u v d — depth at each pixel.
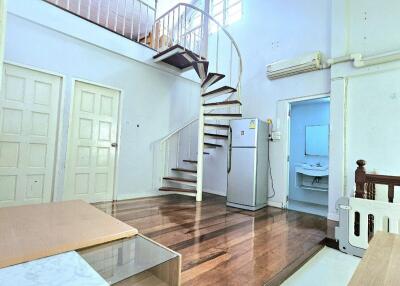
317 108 5.12
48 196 3.51
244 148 4.20
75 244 0.90
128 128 4.41
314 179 5.06
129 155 4.43
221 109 5.42
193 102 5.61
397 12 3.24
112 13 5.13
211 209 3.95
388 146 3.21
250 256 2.19
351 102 3.54
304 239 2.65
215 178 5.50
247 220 3.37
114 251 1.00
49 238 0.92
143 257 1.02
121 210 3.60
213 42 5.80
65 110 3.63
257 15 5.00
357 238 2.47
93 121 4.00
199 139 4.55
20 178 3.29
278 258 2.16
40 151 3.45
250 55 5.03
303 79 4.20
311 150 5.16
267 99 4.69
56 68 3.53
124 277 0.94
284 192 4.31
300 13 4.34
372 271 0.82
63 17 3.56
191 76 5.50
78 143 3.83
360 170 2.61
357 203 2.48
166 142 5.06
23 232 0.96
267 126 4.50
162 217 3.32
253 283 1.74
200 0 6.32
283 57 4.52
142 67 4.63
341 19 3.67
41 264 0.76
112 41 4.12
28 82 3.34
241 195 4.14
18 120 3.27
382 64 3.26
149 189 4.76
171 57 4.54
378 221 2.35
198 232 2.76
